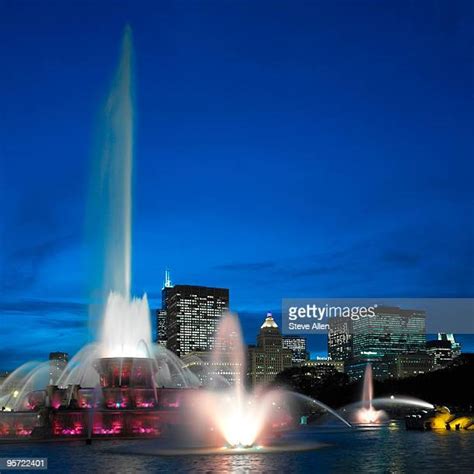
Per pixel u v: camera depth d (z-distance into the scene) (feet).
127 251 237.45
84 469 124.36
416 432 265.75
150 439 197.47
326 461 136.26
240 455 151.12
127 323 236.84
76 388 215.72
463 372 616.39
